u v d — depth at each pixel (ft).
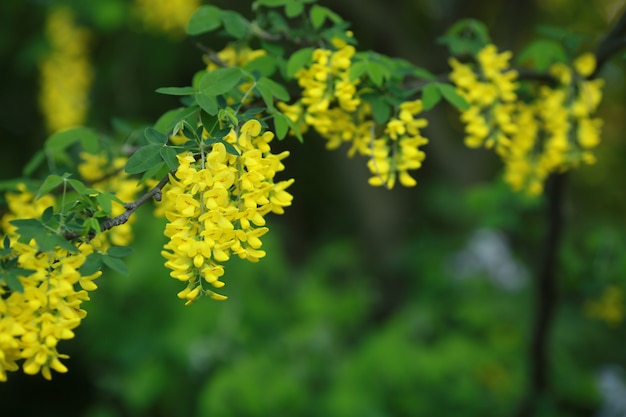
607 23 15.48
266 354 11.05
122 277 11.01
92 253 3.60
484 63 5.48
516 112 6.20
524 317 12.03
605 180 19.84
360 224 16.03
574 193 19.10
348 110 4.62
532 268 12.41
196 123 3.85
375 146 4.59
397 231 15.60
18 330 3.44
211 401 10.00
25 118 16.81
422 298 12.96
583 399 11.58
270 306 12.07
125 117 14.42
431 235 15.24
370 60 4.74
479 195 10.14
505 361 11.23
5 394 15.51
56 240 3.38
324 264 13.85
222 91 3.96
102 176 5.87
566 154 5.73
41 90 14.28
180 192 3.51
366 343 11.59
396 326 11.73
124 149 6.11
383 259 15.23
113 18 12.96
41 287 3.46
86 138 5.99
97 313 11.47
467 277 12.69
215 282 3.43
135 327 11.57
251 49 5.66
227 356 10.88
